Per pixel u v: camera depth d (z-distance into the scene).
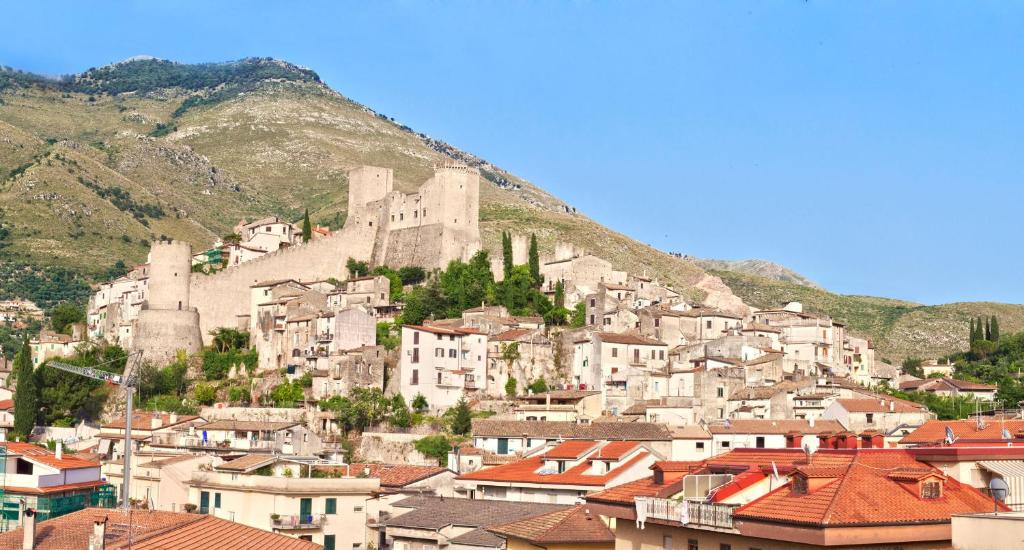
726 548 70.62
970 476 72.56
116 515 104.50
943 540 64.75
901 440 126.81
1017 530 56.78
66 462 132.88
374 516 123.94
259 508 119.69
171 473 138.38
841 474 69.81
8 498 124.00
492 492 136.50
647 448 134.12
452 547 106.75
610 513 82.50
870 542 63.41
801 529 64.12
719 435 166.75
